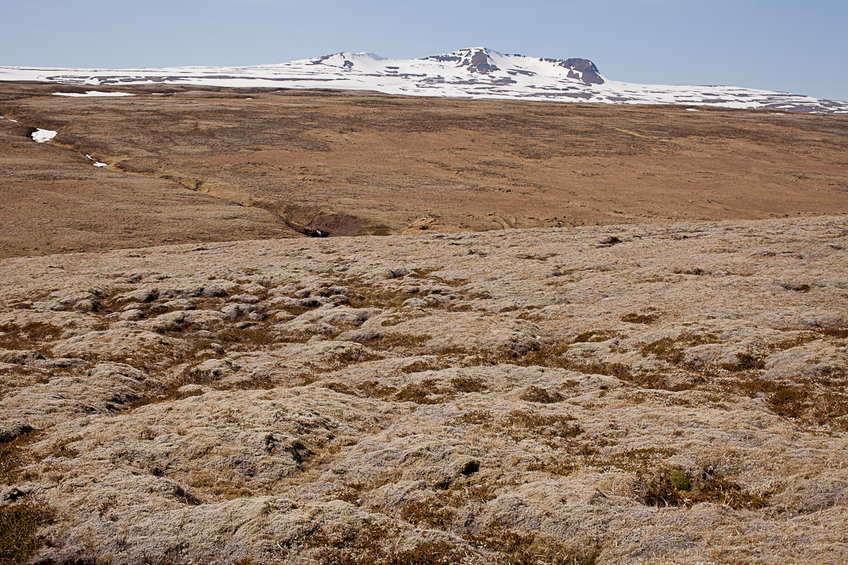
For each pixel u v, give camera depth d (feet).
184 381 63.67
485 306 96.02
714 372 59.47
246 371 65.87
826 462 34.99
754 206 276.62
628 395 53.36
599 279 104.17
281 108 529.04
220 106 520.42
